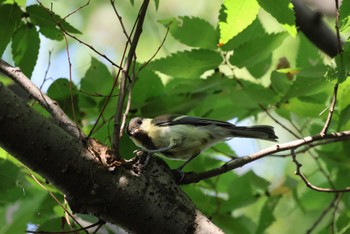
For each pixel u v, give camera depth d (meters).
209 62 9.77
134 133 10.25
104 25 17.89
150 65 9.75
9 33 8.79
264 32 9.80
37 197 8.59
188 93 10.53
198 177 8.38
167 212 7.35
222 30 7.42
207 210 10.97
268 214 11.04
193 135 10.38
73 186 7.16
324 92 10.95
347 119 9.65
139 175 7.40
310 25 12.66
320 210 12.48
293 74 9.92
